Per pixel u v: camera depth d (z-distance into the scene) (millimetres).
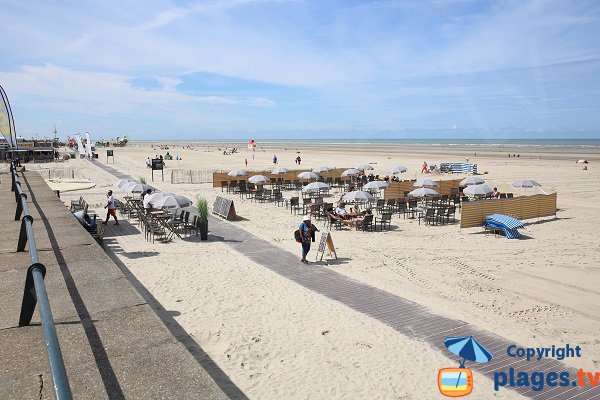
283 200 26547
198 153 98562
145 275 11734
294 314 9211
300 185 33000
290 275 11891
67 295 4727
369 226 19016
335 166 54031
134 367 3299
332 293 10500
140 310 4328
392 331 8406
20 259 6137
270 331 8383
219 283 11148
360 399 6191
